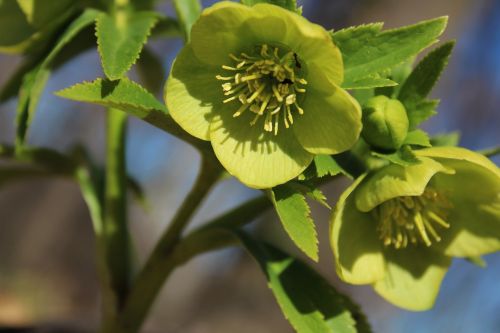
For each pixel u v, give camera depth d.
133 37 0.51
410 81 0.50
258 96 0.49
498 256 1.16
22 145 0.52
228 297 1.29
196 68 0.49
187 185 1.47
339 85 0.48
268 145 0.49
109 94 0.48
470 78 1.41
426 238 0.51
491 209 0.51
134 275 0.56
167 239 0.53
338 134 0.48
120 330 0.53
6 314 0.77
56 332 0.64
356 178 0.50
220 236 0.52
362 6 1.15
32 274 1.41
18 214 1.54
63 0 0.52
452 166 0.51
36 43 0.53
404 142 0.50
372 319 1.22
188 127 0.48
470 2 1.28
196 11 0.52
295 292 0.51
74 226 1.54
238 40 0.48
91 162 0.57
